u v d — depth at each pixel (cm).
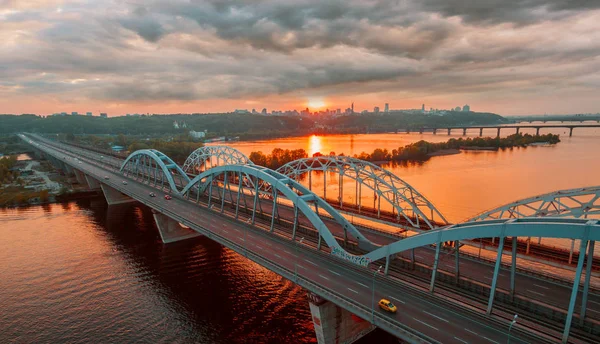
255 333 5941
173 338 5809
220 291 7250
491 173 17425
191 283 7569
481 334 3856
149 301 6856
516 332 3862
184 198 10931
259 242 6831
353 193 14362
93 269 8188
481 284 4812
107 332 5934
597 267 5619
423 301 4588
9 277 7788
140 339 5778
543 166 19025
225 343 5706
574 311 4225
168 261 8644
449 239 4553
